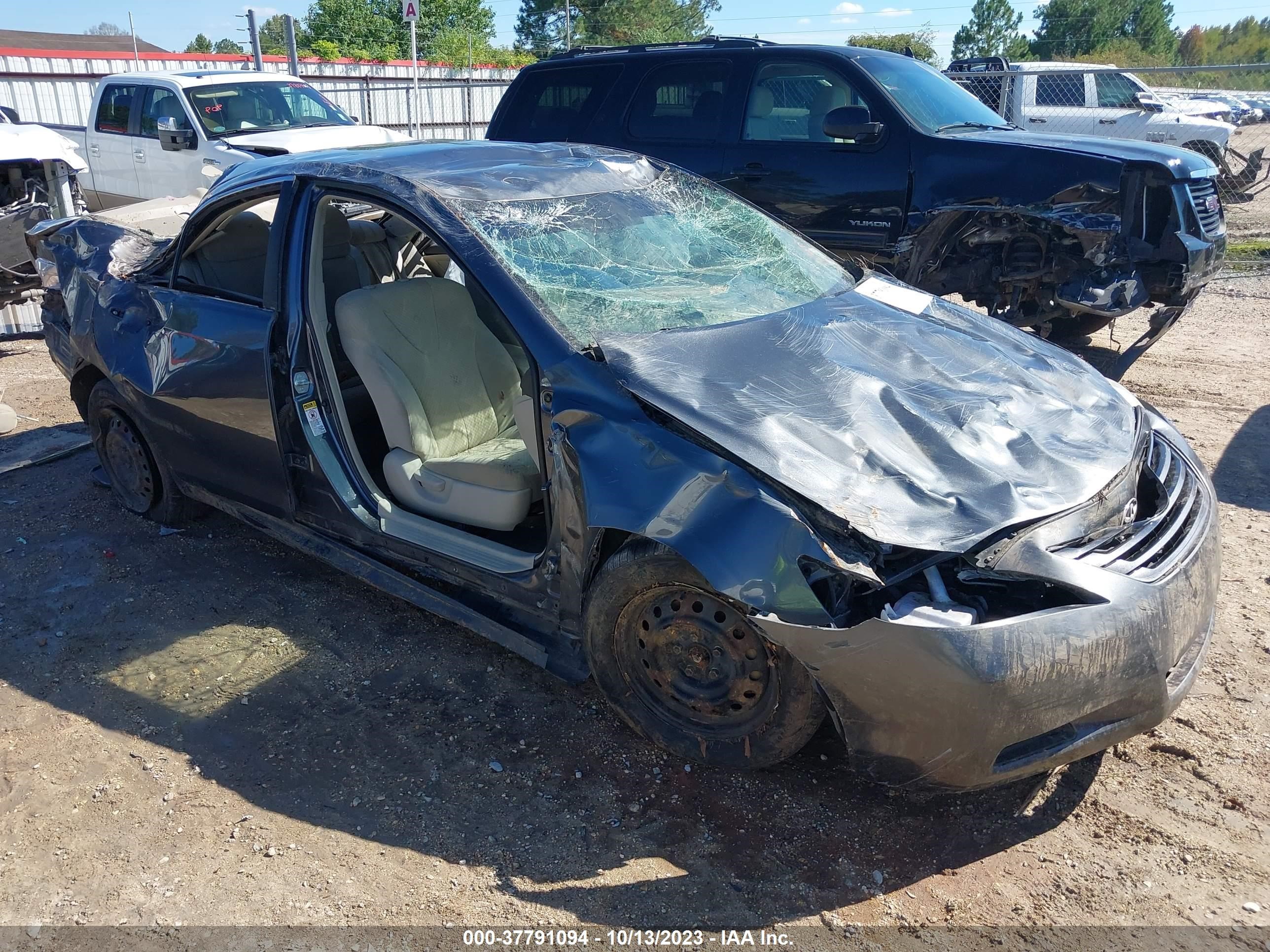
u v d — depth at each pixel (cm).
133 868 253
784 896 242
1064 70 1385
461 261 306
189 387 373
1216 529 283
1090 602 236
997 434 273
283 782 284
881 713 235
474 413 363
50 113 2348
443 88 1811
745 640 260
